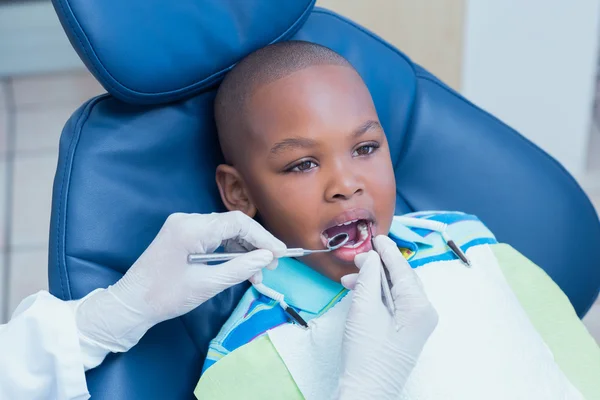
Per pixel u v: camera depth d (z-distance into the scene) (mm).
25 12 2568
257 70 895
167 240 802
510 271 988
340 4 1635
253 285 910
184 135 950
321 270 894
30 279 1782
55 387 781
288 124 856
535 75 1744
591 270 1149
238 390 837
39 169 2146
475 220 1036
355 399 752
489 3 1637
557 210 1115
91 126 893
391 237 953
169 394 834
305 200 854
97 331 792
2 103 2492
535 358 843
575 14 1646
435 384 798
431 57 1711
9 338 776
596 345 932
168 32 863
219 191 979
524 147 1143
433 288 880
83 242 847
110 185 876
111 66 819
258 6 942
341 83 880
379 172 873
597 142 2041
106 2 807
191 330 914
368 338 767
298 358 846
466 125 1127
